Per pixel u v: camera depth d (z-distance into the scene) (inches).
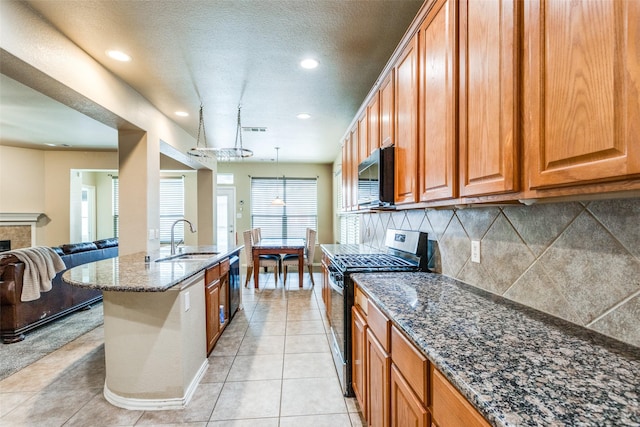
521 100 35.5
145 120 126.0
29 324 124.4
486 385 27.5
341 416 74.7
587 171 26.9
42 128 171.9
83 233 273.9
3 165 211.6
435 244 81.0
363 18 75.7
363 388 67.8
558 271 44.1
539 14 32.2
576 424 22.2
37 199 221.8
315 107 137.3
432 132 56.8
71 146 215.8
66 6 70.2
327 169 293.1
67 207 227.0
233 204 285.6
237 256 155.9
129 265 95.1
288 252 204.4
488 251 59.6
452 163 49.6
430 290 61.3
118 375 79.4
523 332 39.5
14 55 67.7
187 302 83.3
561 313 43.7
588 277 39.6
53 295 136.3
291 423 72.3
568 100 28.7
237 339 120.5
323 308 159.6
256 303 169.5
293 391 85.2
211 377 92.6
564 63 29.2
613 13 24.5
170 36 82.5
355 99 128.1
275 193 289.1
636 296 34.2
